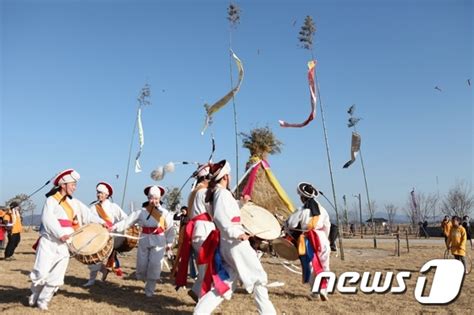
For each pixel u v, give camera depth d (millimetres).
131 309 7383
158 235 8570
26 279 10031
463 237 13391
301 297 8547
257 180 11078
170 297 8477
